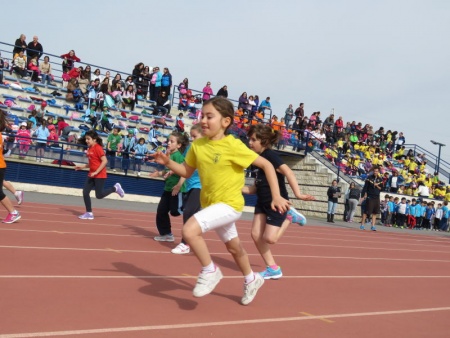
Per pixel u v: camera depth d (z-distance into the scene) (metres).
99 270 6.33
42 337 3.74
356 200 24.55
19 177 18.81
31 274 5.72
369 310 5.79
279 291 6.33
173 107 28.17
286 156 29.02
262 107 29.08
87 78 24.19
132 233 10.27
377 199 20.34
